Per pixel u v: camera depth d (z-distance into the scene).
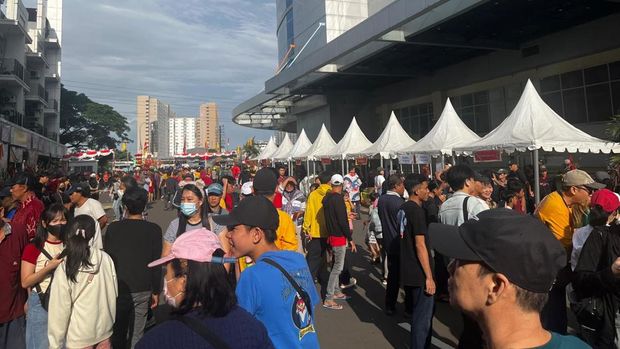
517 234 1.14
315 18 34.88
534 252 1.12
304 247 7.91
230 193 7.72
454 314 5.63
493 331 1.19
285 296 2.06
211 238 1.70
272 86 29.45
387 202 5.52
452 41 19.89
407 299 5.44
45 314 3.47
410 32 18.52
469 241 1.23
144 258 3.82
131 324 3.76
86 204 5.58
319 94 32.16
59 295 2.98
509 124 10.19
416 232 3.97
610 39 17.25
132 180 6.69
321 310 5.90
